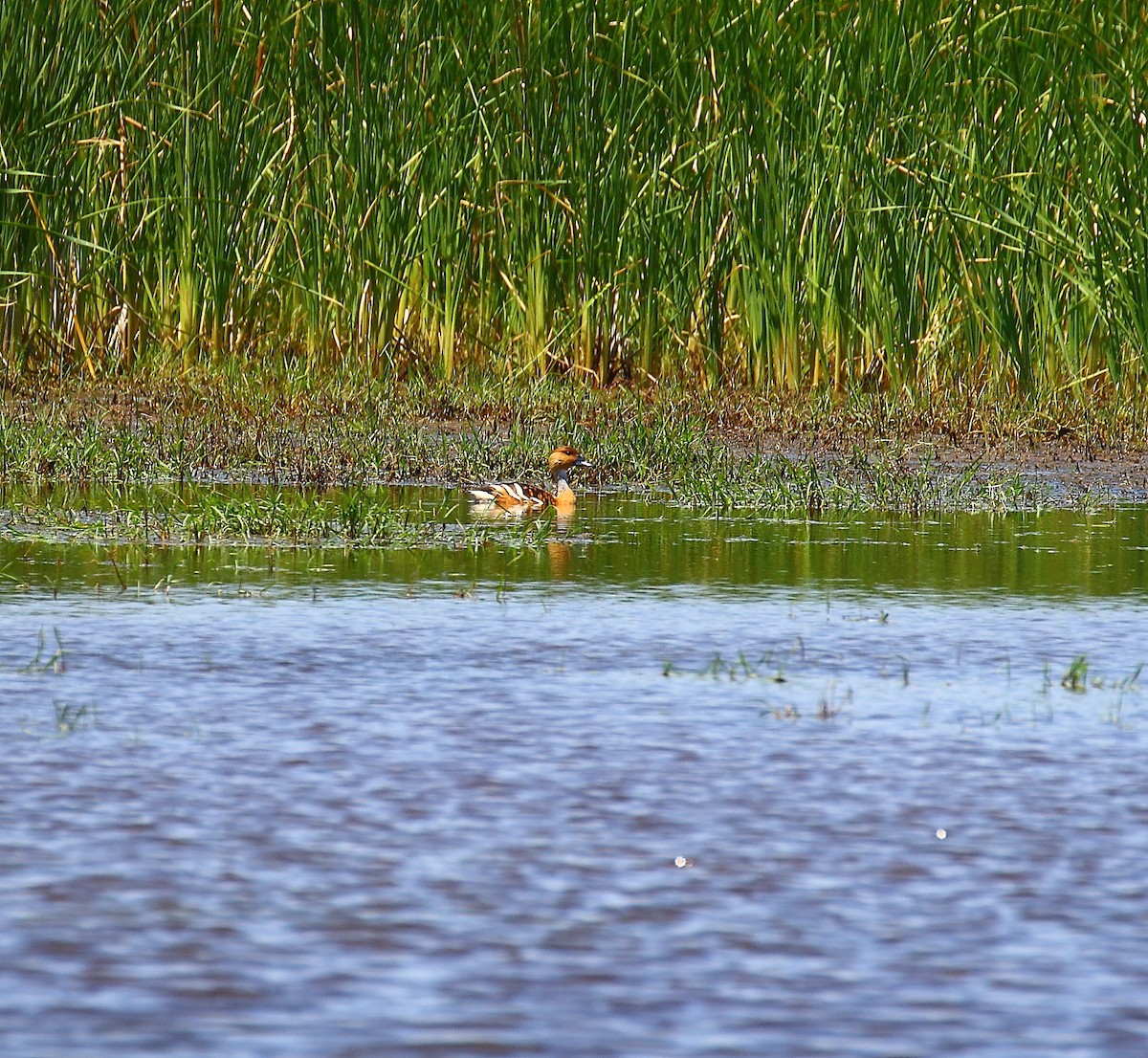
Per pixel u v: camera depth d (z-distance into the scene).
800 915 14.52
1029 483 44.34
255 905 14.58
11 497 39.94
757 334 54.25
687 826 16.77
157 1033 12.21
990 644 25.62
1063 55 52.94
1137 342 51.72
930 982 13.23
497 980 13.18
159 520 36.50
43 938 13.82
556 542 34.97
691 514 39.47
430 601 28.53
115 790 17.61
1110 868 15.75
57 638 24.89
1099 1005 12.85
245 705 21.20
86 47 53.50
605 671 23.52
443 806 17.25
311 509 37.19
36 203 53.41
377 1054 11.94
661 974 13.33
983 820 17.06
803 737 20.12
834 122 53.66
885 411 50.88
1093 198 52.50
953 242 52.72
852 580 30.84
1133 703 21.95
